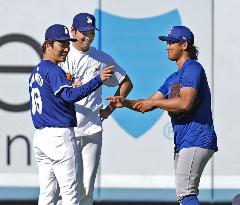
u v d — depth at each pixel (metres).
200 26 25.94
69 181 20.53
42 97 20.34
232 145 26.02
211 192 26.03
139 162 26.05
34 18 25.89
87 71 23.17
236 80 25.94
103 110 23.45
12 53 25.92
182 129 20.11
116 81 23.86
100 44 26.00
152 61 25.97
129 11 25.97
